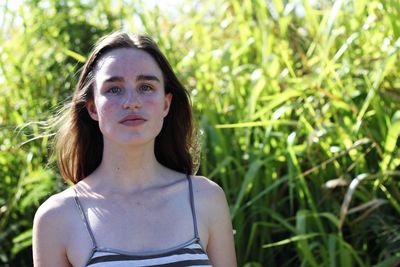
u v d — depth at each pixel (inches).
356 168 173.8
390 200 166.9
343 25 190.5
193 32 207.0
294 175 173.8
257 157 179.5
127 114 108.6
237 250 176.1
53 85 214.1
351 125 176.4
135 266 106.1
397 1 179.0
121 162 112.6
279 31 200.1
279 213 181.0
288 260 181.0
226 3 213.5
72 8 223.1
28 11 224.4
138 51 111.5
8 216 207.3
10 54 214.7
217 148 185.0
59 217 110.7
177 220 111.3
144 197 112.1
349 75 182.1
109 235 108.3
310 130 173.2
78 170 121.3
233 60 199.9
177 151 122.2
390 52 169.3
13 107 215.8
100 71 111.0
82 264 108.1
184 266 107.6
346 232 177.3
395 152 173.5
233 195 181.8
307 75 184.5
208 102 192.7
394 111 178.9
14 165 213.3
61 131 122.2
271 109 191.3
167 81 116.4
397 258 158.9
